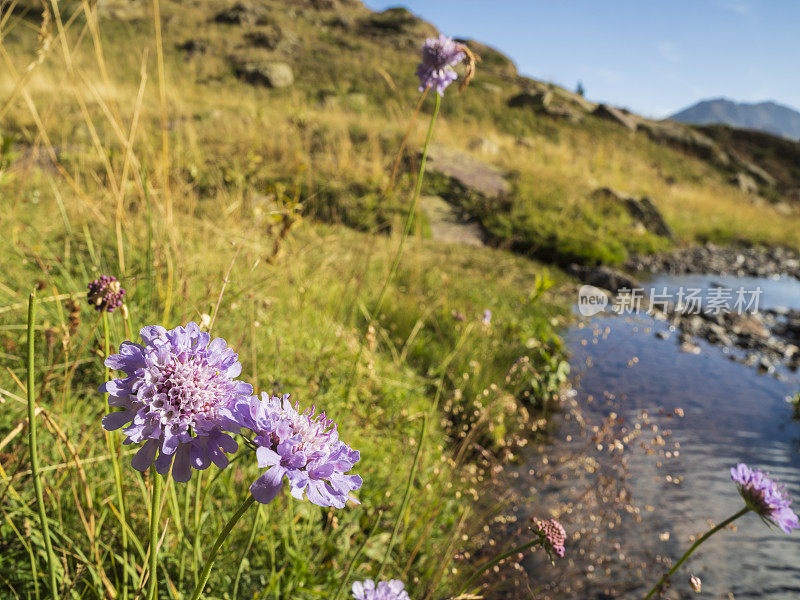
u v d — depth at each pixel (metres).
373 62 29.39
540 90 29.06
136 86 13.46
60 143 6.96
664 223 14.85
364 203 9.24
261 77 23.19
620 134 28.27
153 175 3.48
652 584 2.87
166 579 1.56
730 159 31.31
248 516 2.05
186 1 34.12
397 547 2.47
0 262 3.15
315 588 1.95
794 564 3.18
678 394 5.64
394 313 5.23
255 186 7.43
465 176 12.73
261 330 3.23
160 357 0.81
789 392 6.10
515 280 8.63
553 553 1.48
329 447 0.86
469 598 1.77
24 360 2.43
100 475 1.95
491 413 3.85
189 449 0.81
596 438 3.48
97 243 3.58
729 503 3.73
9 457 1.72
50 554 1.05
